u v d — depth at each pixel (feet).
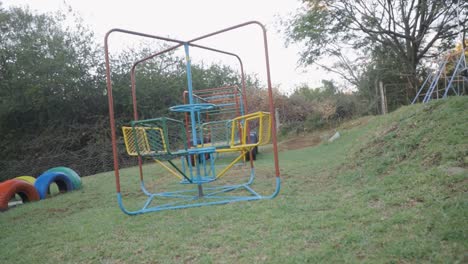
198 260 7.23
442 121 14.47
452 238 6.56
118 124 49.85
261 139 11.70
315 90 62.90
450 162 11.21
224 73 66.90
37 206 16.83
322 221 8.64
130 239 9.12
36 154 47.85
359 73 53.42
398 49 48.73
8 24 54.60
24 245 9.84
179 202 13.11
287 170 19.07
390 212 8.66
